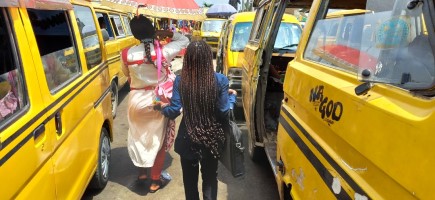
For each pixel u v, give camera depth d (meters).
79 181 3.03
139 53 3.70
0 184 1.73
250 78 4.34
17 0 1.95
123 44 7.95
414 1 1.48
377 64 1.57
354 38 2.03
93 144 3.55
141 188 4.12
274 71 5.05
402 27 1.52
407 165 1.27
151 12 3.73
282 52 5.67
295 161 2.54
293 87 2.72
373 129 1.50
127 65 3.77
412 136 1.26
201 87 2.70
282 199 3.02
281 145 2.97
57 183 2.51
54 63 2.80
